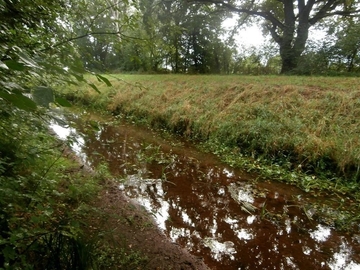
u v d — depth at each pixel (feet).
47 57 4.58
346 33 37.06
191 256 9.43
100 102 36.24
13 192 5.67
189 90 32.24
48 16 5.66
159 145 23.31
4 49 2.80
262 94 25.91
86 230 8.87
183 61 66.08
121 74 57.11
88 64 5.47
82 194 10.49
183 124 26.55
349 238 11.09
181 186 15.37
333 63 37.81
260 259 9.65
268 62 52.24
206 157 20.49
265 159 18.98
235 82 31.65
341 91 23.27
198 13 57.93
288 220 12.28
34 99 1.96
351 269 9.38
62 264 5.93
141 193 13.97
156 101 32.14
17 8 4.77
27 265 4.83
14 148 6.61
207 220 11.99
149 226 10.67
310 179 16.11
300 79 30.37
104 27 5.76
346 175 15.97
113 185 13.98
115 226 9.98
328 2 47.37
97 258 7.49
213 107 26.55
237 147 20.86
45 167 10.45
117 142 23.73
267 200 14.08
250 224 11.85
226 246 10.23
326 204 13.71
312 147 17.62
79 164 15.34
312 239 10.96
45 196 7.79
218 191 14.96
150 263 8.56
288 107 22.74
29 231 5.45
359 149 16.14
